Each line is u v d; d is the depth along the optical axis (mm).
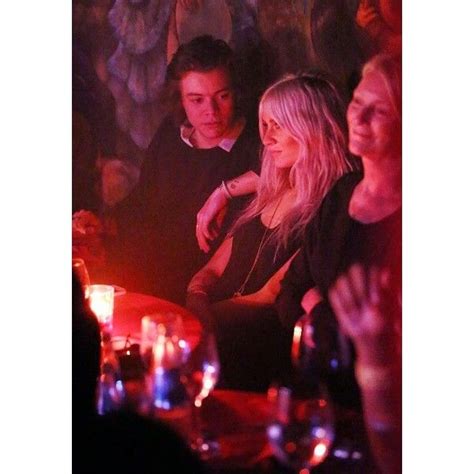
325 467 2330
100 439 2322
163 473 2033
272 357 2473
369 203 2430
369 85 2408
